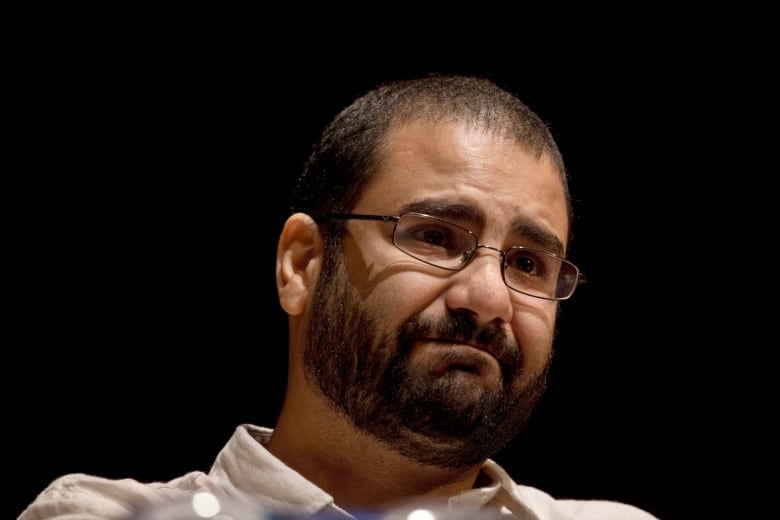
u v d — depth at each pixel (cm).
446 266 452
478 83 528
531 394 477
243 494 473
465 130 482
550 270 491
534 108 991
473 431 449
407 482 472
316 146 540
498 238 463
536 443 1012
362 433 458
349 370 454
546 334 480
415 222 459
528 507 505
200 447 969
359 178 483
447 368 444
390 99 509
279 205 993
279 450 494
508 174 476
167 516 468
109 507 461
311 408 475
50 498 466
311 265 496
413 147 478
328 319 468
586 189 1016
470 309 445
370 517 476
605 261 1038
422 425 445
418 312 446
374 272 455
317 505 454
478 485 521
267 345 996
